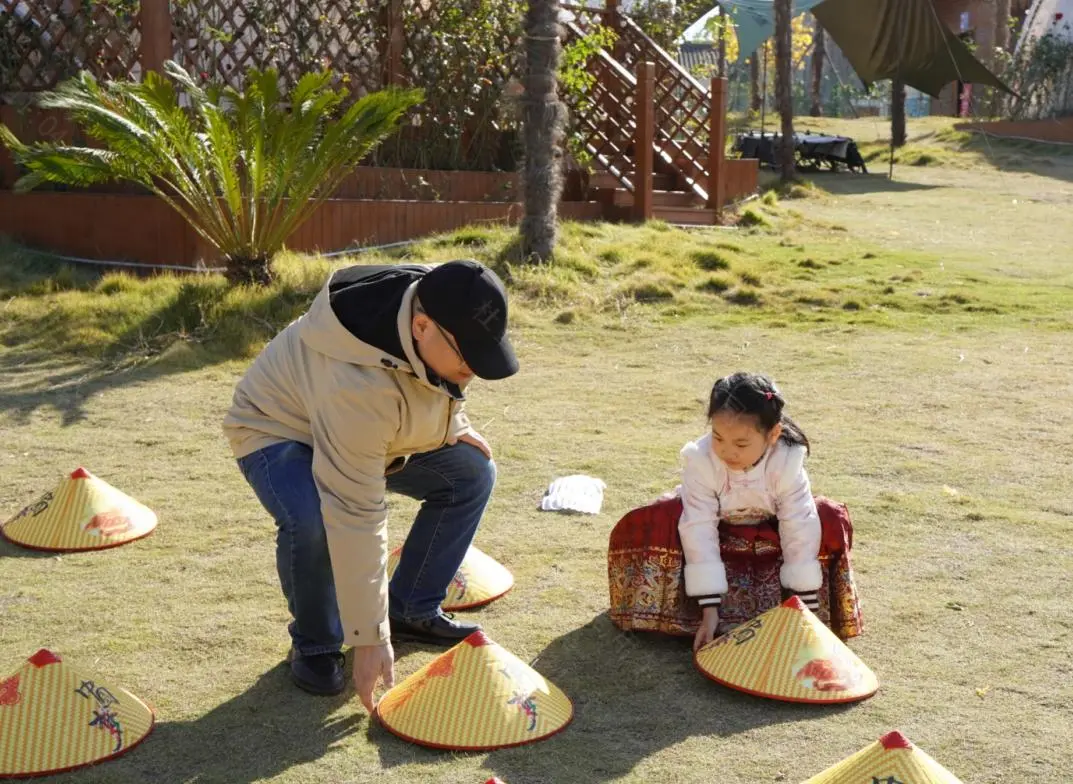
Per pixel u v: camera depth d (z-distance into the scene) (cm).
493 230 1176
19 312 914
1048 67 2736
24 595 433
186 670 373
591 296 1016
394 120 975
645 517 395
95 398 737
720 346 895
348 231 1145
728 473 382
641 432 671
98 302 916
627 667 376
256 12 1158
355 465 318
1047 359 852
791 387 773
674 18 1744
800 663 355
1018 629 404
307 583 347
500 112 1294
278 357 350
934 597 432
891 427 677
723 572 383
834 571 395
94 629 403
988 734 332
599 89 1448
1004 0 2959
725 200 1599
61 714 322
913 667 375
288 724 340
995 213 1742
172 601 428
